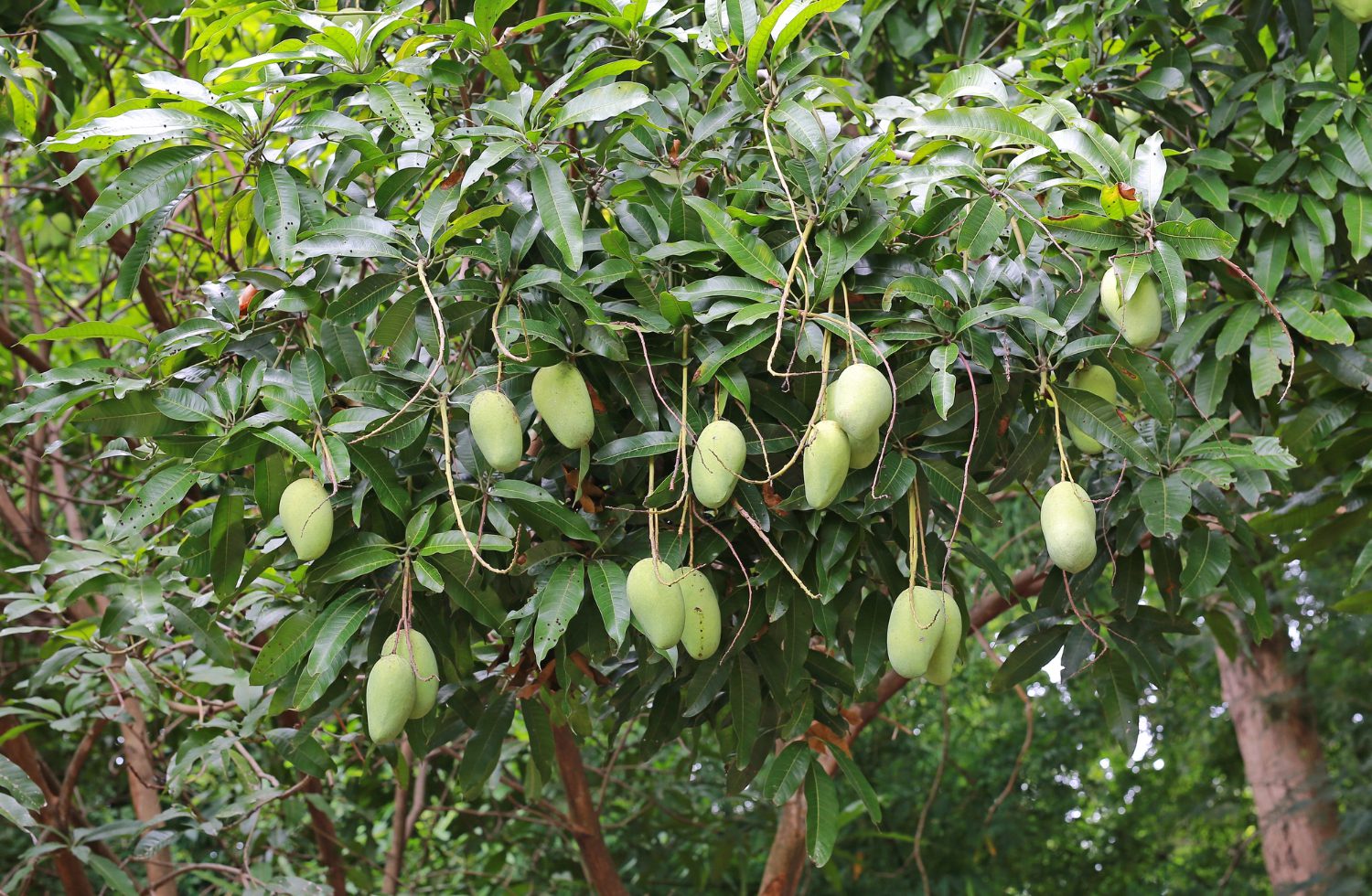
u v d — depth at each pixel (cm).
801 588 177
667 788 414
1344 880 543
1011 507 497
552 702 220
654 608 158
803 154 177
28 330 393
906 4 296
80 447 418
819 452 152
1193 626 213
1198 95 253
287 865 324
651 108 192
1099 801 793
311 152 229
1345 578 603
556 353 164
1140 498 189
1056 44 247
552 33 266
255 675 166
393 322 172
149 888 271
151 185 172
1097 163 171
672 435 165
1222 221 228
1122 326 163
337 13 182
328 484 170
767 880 326
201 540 184
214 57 266
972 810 654
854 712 318
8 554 334
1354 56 237
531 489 167
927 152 178
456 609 191
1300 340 234
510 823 413
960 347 161
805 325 161
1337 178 232
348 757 372
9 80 231
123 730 312
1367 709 655
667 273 174
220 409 169
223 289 182
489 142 170
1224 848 808
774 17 175
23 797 196
